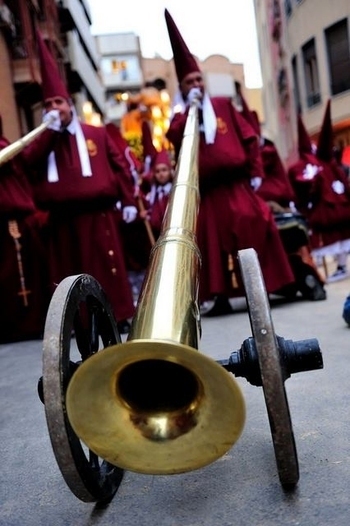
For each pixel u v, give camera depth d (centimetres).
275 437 164
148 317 157
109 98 4609
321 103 2142
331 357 342
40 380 177
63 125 508
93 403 156
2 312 559
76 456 162
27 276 559
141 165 968
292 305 570
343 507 174
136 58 4666
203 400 156
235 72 4484
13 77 1331
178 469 155
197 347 160
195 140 342
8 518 193
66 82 2245
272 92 2895
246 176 549
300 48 2234
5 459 245
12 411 312
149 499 194
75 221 527
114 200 537
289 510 176
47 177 521
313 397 275
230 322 512
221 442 153
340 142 2111
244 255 181
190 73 520
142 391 163
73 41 2277
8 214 547
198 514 181
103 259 525
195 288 181
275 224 551
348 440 222
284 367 175
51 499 204
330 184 787
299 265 583
